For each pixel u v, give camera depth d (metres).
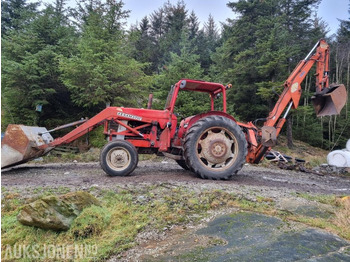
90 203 3.13
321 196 4.34
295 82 6.13
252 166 8.71
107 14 11.57
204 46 25.41
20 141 5.50
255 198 3.76
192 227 2.90
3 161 5.43
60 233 2.72
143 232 2.79
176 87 5.62
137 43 25.31
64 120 11.94
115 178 4.87
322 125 20.14
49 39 11.37
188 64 11.61
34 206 2.77
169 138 5.58
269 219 3.01
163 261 2.25
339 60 23.33
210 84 5.66
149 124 5.70
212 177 4.98
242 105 16.95
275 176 6.80
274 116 6.04
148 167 7.02
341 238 2.63
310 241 2.49
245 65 15.07
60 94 11.65
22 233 2.65
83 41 11.06
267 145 5.54
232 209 3.33
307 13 16.84
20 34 11.27
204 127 5.05
